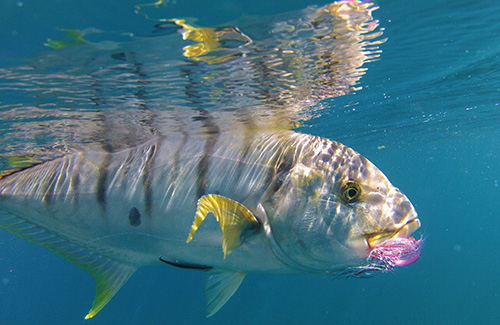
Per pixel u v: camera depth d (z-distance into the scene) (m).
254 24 0.55
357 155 0.49
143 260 0.55
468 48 0.89
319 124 1.67
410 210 0.45
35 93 0.66
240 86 0.78
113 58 0.57
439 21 0.69
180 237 0.51
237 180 0.50
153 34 0.52
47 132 0.84
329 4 0.53
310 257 0.46
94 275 0.57
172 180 0.52
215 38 0.57
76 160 0.57
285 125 1.38
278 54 0.67
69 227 0.56
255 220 0.46
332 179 0.47
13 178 0.59
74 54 0.55
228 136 0.53
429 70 1.06
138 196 0.53
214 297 0.51
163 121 0.89
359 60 0.82
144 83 0.68
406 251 0.43
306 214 0.46
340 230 0.45
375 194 0.46
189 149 0.53
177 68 0.64
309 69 0.78
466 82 1.35
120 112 0.79
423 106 1.74
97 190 0.55
